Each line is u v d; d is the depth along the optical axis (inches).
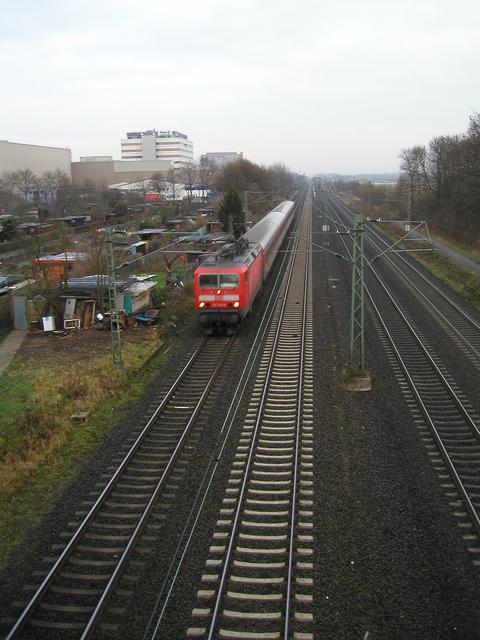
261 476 497.7
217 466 515.2
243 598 351.3
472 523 425.4
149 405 663.1
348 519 431.5
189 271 1576.0
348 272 1601.9
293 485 470.9
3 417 659.4
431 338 940.0
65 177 4515.3
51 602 350.9
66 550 388.8
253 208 3348.9
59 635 325.1
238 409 644.7
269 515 439.2
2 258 1953.7
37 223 2564.0
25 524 434.3
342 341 919.7
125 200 3700.8
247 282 989.8
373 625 329.4
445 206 2338.8
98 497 466.6
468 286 1373.0
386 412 634.8
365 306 1188.5
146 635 323.9
